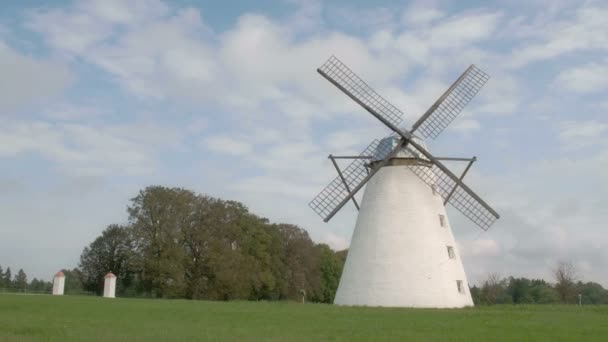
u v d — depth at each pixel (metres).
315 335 21.47
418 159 43.56
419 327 24.88
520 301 127.75
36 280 155.62
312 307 38.44
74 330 22.00
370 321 27.67
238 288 80.88
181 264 77.00
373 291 41.09
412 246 41.47
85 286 93.12
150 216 77.38
